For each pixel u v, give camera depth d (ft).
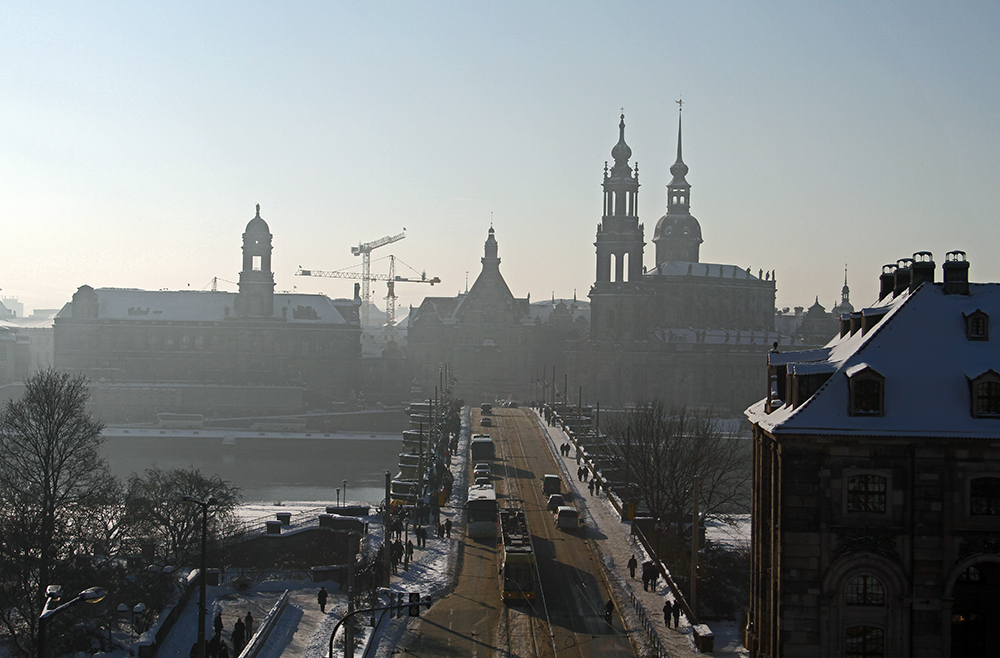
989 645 193.06
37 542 271.69
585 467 483.10
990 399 191.52
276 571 354.95
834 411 193.57
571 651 233.76
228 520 372.79
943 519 189.98
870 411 192.44
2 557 265.95
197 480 356.79
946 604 189.98
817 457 193.26
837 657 192.34
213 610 289.12
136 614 265.75
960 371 195.72
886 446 191.62
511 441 599.16
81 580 272.10
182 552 333.42
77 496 294.46
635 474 453.99
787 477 194.08
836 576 192.24
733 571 335.26
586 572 309.01
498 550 338.13
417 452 500.33
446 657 230.89
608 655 230.89
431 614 265.95
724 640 248.52
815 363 206.08
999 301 205.05
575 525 367.25
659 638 244.83
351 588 240.32
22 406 297.53
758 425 214.48
